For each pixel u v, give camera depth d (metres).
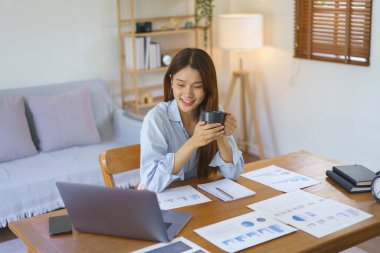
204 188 1.91
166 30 4.36
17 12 3.83
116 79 4.42
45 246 1.49
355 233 1.55
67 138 3.71
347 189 1.88
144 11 4.43
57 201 3.24
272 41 4.39
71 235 1.55
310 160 2.27
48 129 3.66
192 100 1.90
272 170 2.14
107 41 4.29
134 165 2.10
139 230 1.48
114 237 1.53
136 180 3.47
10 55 3.87
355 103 3.77
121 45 4.32
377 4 3.46
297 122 4.30
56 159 3.48
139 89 4.56
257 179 2.03
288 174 2.08
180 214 1.66
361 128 3.76
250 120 4.79
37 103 3.69
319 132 4.11
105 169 2.03
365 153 3.77
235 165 2.00
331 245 1.50
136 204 1.43
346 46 3.71
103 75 4.33
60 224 1.62
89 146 3.79
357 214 1.67
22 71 3.94
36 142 3.73
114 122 4.12
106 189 1.44
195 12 4.56
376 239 3.01
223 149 1.99
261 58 4.54
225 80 4.93
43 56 4.01
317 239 1.49
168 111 2.06
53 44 4.04
